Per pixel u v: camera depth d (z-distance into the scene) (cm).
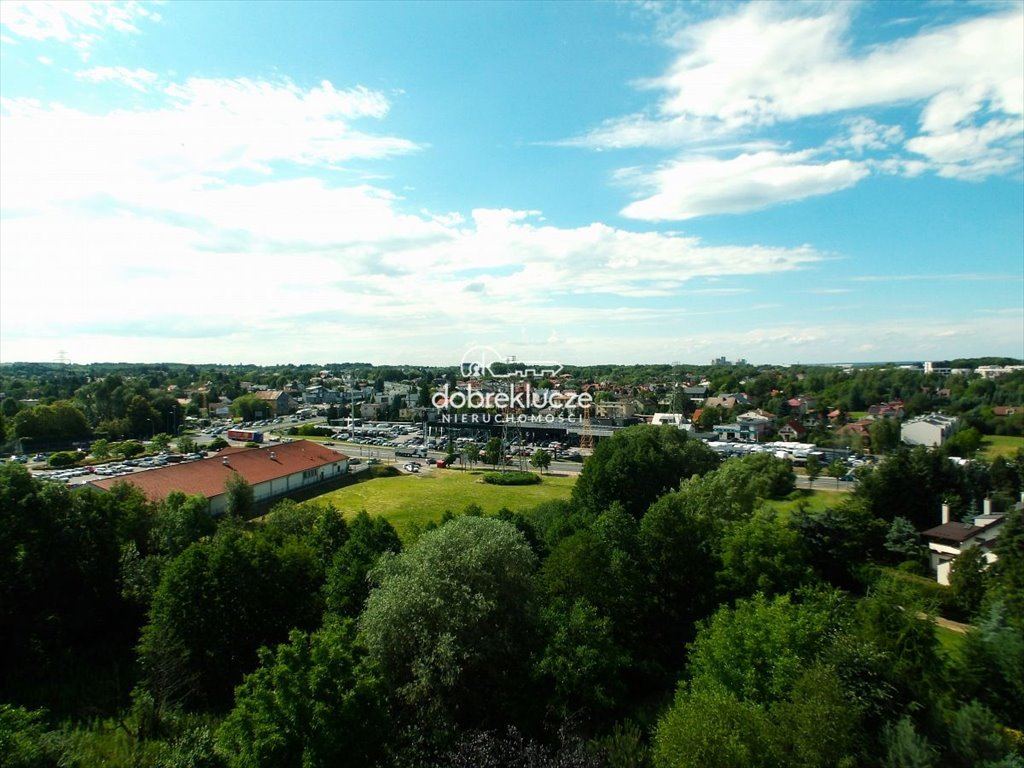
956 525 5653
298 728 1873
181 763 2048
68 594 3619
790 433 13450
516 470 10750
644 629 3378
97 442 11162
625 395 19862
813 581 3412
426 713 2319
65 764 2167
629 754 2098
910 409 15475
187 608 3091
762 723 1953
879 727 2238
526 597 2941
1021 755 2147
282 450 8875
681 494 5141
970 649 2680
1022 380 16612
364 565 3412
